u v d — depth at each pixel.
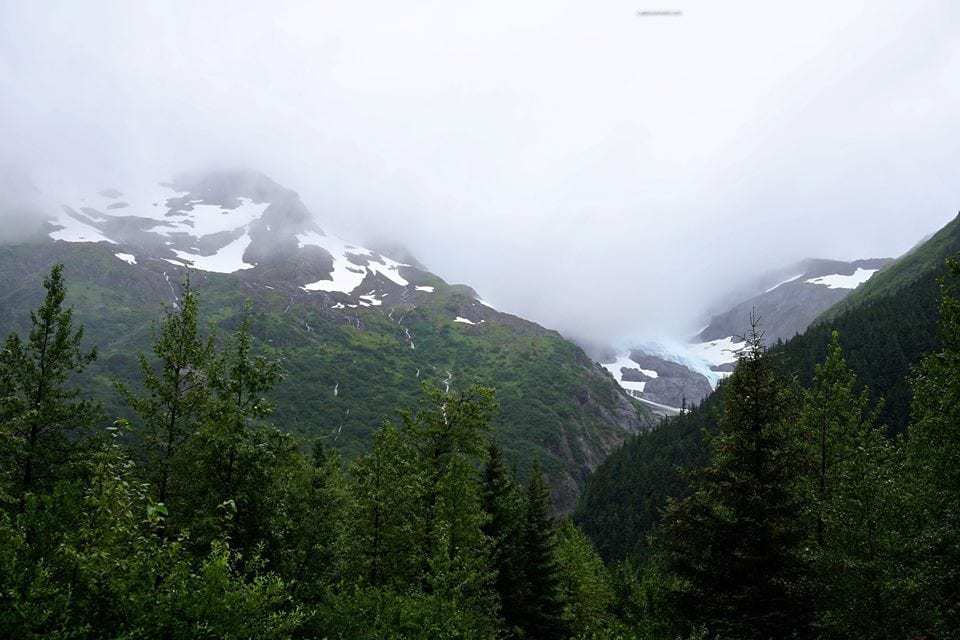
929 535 17.83
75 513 12.57
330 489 29.03
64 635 10.55
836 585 18.62
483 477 38.59
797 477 22.30
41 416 21.48
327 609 20.67
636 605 49.41
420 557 26.98
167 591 12.54
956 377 19.27
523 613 35.16
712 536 20.92
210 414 21.80
